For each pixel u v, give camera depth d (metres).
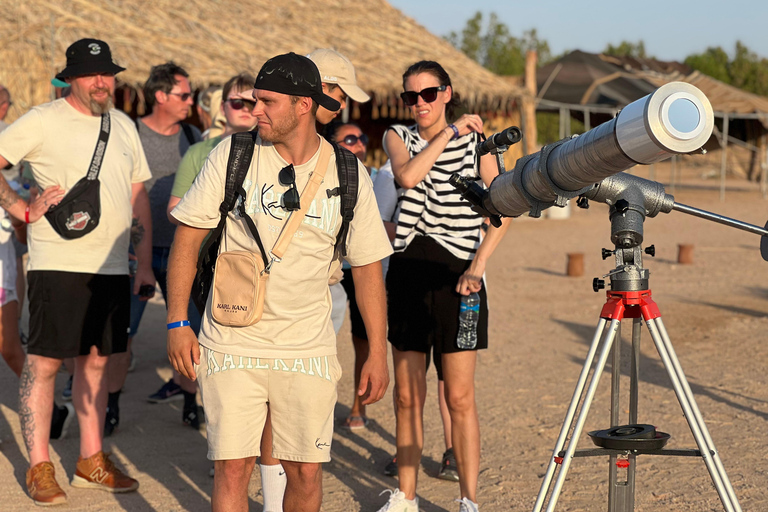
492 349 7.56
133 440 5.23
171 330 2.97
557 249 14.81
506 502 4.18
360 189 3.05
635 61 27.77
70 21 13.74
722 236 16.73
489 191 3.09
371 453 5.04
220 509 3.02
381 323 3.17
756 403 5.80
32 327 4.23
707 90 27.17
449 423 4.60
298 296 2.96
